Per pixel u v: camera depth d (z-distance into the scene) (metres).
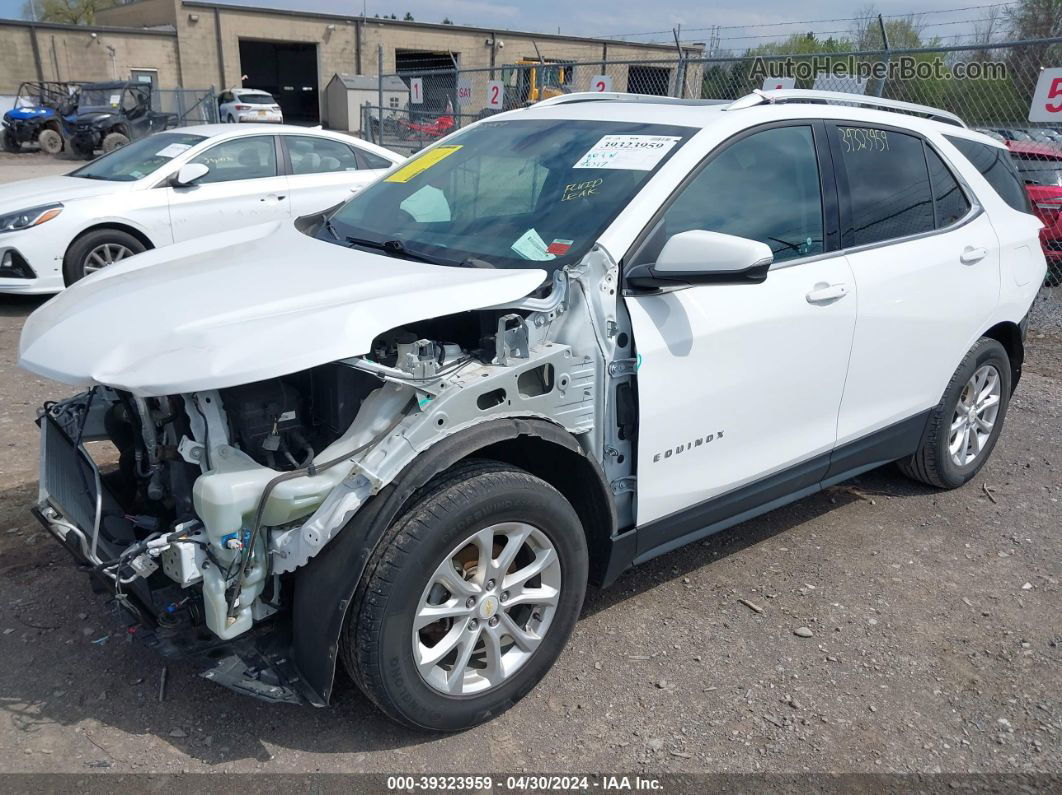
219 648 2.49
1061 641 3.32
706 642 3.21
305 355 2.29
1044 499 4.57
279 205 8.34
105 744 2.58
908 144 3.96
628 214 2.89
